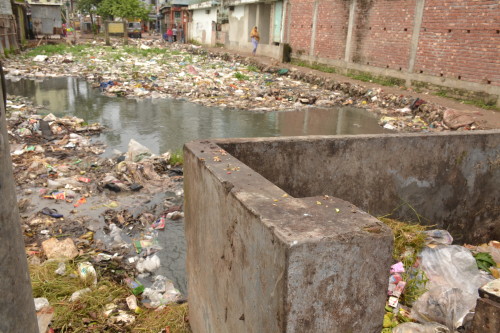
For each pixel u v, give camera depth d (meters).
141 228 4.53
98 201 5.17
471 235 4.03
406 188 3.52
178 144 7.75
